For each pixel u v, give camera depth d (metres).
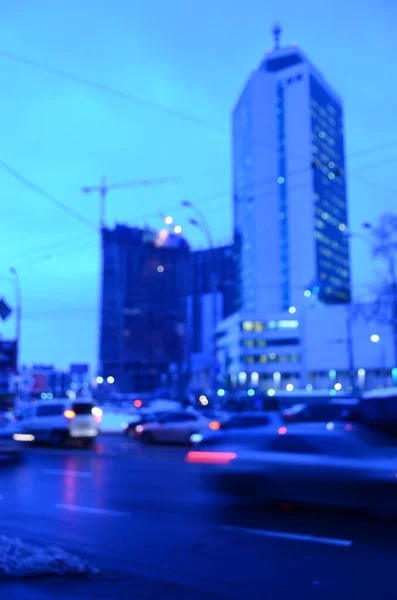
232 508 10.98
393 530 8.93
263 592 6.34
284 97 156.88
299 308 115.19
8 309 25.62
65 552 7.50
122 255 130.00
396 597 6.11
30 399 56.56
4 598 5.81
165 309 132.25
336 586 6.49
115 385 127.25
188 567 7.32
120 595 6.16
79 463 19.00
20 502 12.20
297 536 8.74
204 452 11.81
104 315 131.25
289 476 10.40
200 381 122.44
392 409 15.48
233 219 168.62
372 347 103.94
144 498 12.34
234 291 158.12
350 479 9.72
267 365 114.88
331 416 22.11
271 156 155.25
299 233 149.88
